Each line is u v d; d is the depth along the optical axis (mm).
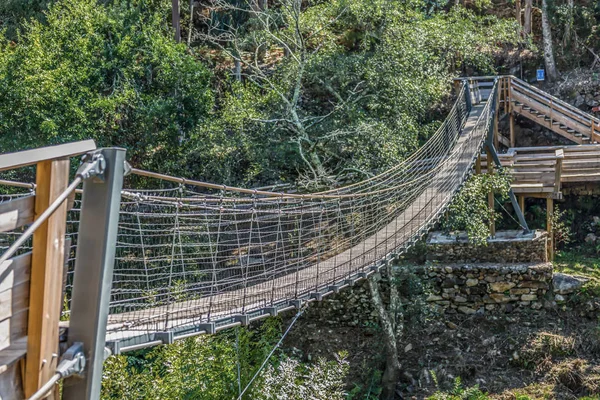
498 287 12000
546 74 17516
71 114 12820
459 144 12727
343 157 13305
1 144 12984
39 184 2174
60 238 2236
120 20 14500
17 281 2139
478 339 11727
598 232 14047
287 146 12977
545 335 11258
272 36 13578
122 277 7844
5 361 2080
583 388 10484
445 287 12219
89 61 13688
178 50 14578
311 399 8156
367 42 14484
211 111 14312
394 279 11594
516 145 16312
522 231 12820
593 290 11719
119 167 2361
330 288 6547
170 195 13445
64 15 15148
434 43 14547
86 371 2344
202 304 5383
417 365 11523
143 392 8305
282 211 6977
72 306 2350
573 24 17719
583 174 13562
